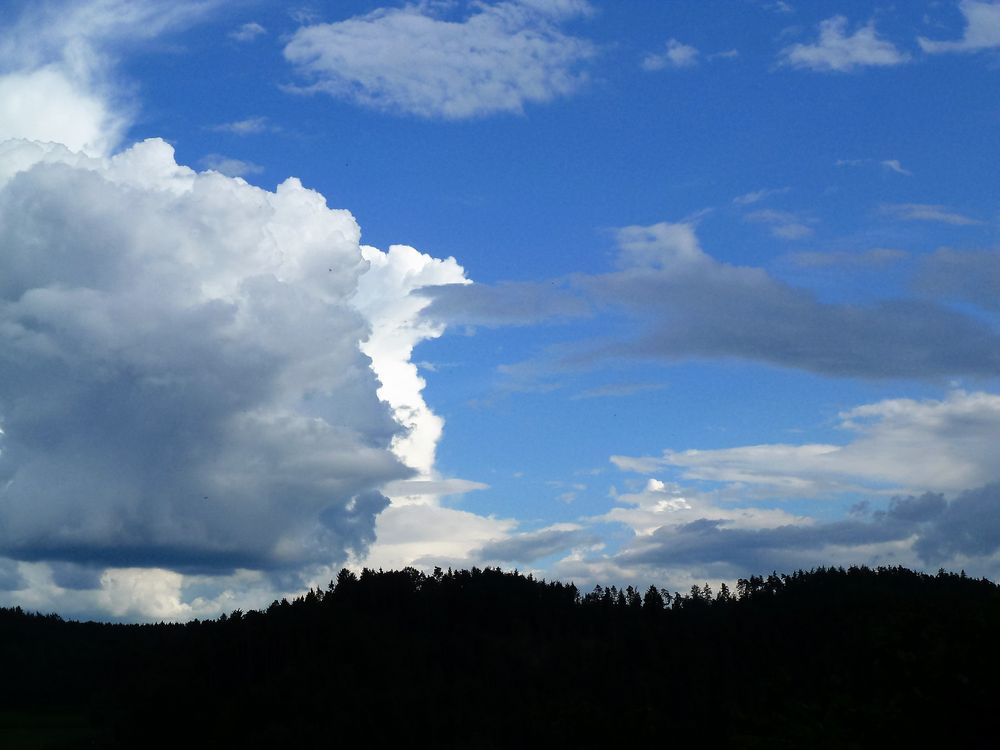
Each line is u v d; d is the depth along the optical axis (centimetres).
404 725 13575
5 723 15550
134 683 16200
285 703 14425
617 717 12556
